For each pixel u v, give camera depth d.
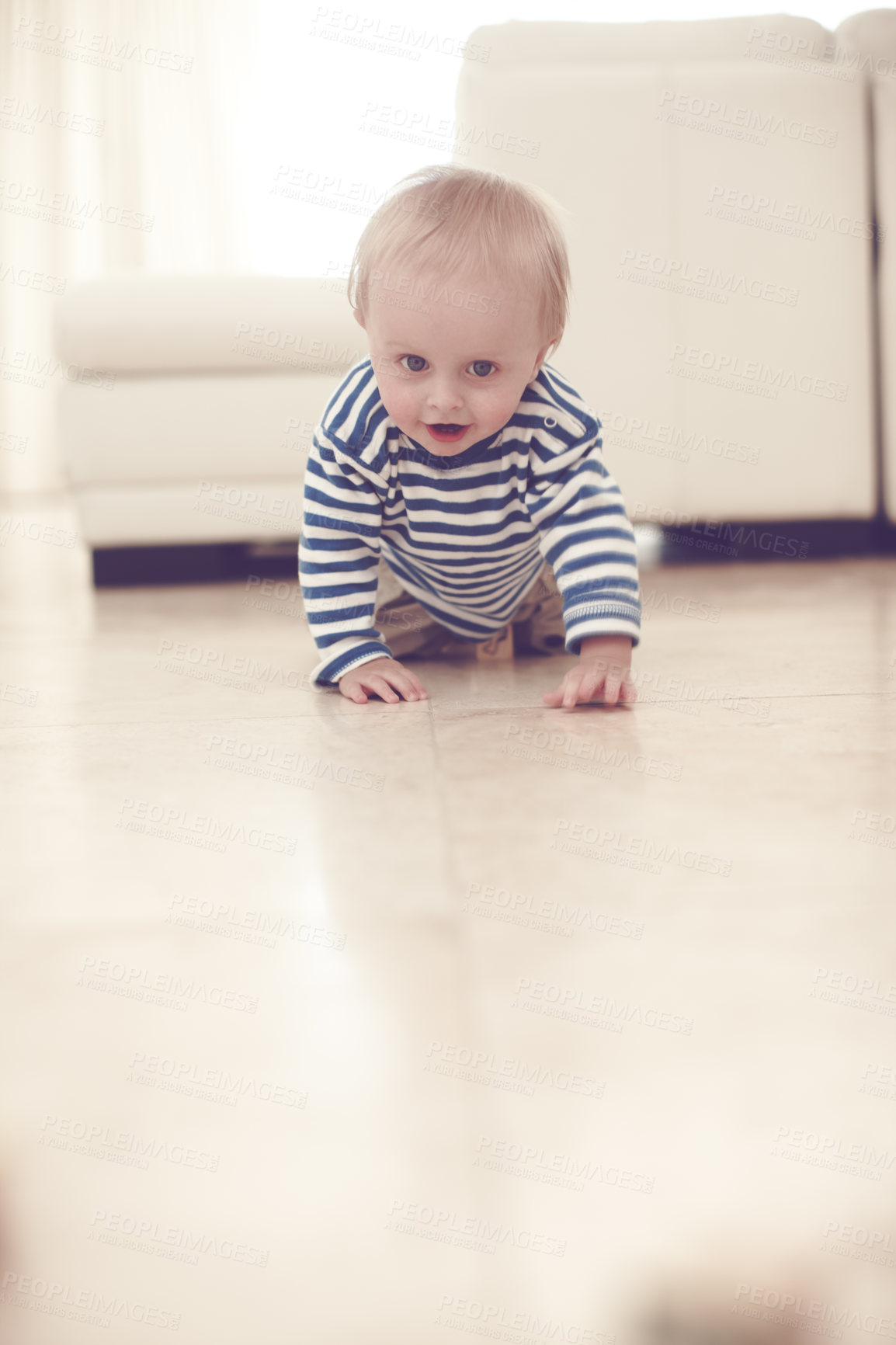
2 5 4.52
